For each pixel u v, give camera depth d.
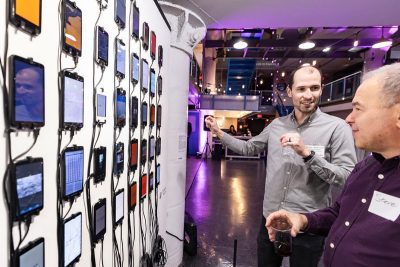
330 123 1.34
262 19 2.67
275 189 1.48
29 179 0.64
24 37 0.62
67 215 0.83
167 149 2.18
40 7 0.66
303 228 0.98
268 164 1.58
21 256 0.62
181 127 2.27
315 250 1.36
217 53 7.83
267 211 1.53
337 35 6.28
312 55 7.75
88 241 0.97
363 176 0.81
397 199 0.67
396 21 2.80
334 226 0.87
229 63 8.73
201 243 2.85
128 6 1.24
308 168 1.34
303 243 1.36
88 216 0.95
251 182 5.84
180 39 2.12
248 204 4.21
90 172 0.96
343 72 11.12
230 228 3.25
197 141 10.42
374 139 0.70
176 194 2.28
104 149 1.05
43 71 0.68
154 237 1.81
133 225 1.43
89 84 0.94
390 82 0.65
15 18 0.58
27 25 0.62
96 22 0.96
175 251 2.31
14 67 0.58
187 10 2.05
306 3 2.37
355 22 2.84
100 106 1.01
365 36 6.19
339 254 0.78
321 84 1.34
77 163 0.86
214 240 2.92
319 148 1.34
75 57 0.84
